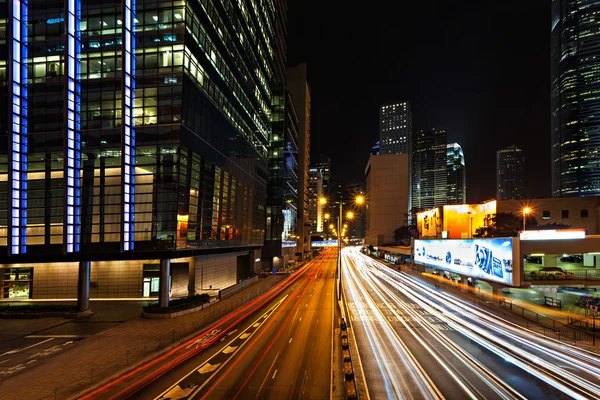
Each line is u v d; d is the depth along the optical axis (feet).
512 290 168.14
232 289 170.40
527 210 227.61
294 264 353.10
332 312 126.62
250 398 57.88
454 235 278.87
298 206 444.55
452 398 57.47
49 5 131.95
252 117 229.25
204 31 150.20
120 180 128.57
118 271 150.41
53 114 129.90
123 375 68.74
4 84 129.08
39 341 92.02
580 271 140.56
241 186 204.33
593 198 230.27
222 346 86.89
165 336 95.30
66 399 58.23
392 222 586.04
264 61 263.49
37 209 128.57
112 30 130.82
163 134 129.80
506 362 74.18
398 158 592.19
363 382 63.77
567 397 57.93
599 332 96.27
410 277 246.47
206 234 154.71
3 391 61.41
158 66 131.03
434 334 96.53
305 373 68.39
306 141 480.23
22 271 148.15
